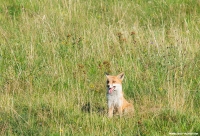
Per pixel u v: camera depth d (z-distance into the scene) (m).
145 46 32.97
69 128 23.05
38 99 26.25
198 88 27.56
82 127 23.27
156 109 25.14
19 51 33.09
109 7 44.06
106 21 40.75
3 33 36.31
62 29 36.53
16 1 44.84
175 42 32.56
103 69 30.25
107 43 32.94
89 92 26.66
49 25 35.78
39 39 35.19
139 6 44.00
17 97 26.94
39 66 30.72
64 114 24.53
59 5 41.09
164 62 30.20
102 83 28.86
